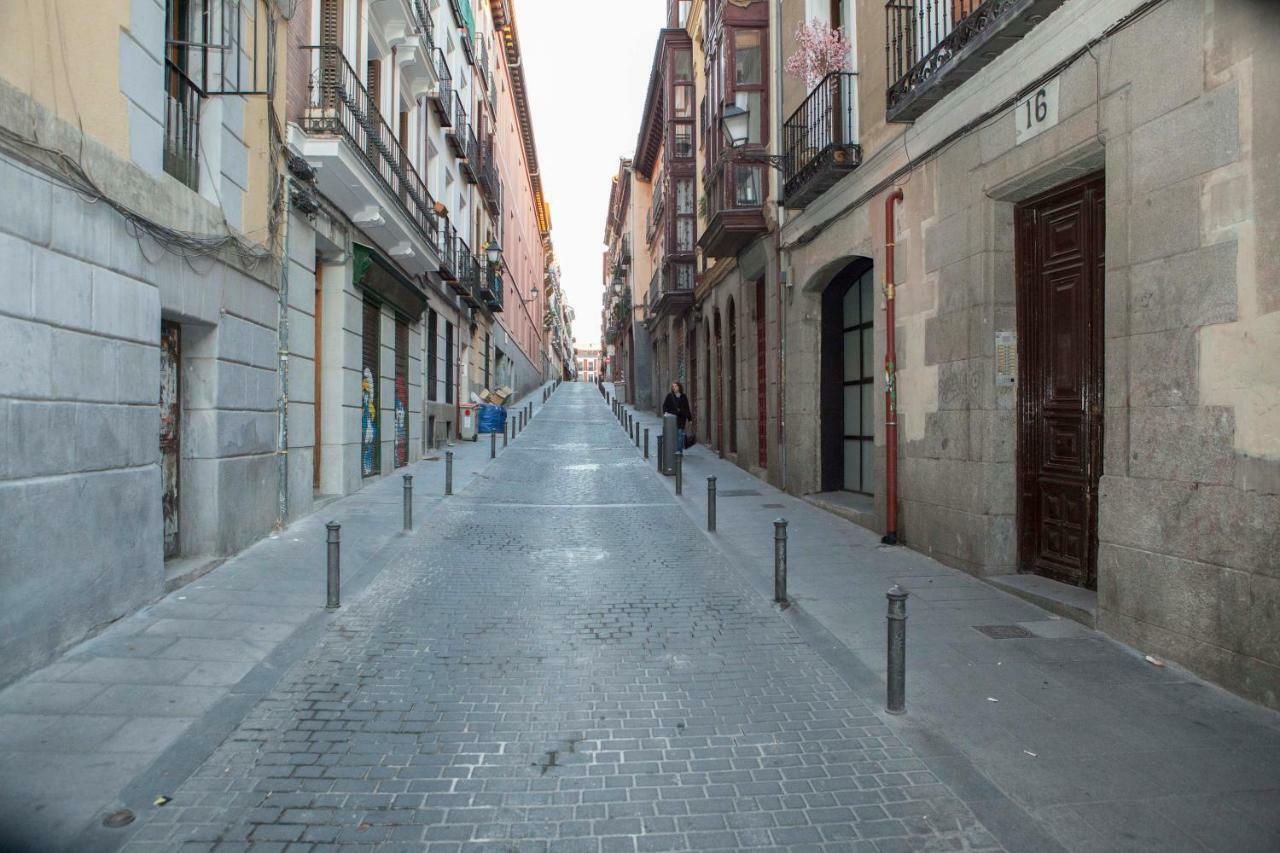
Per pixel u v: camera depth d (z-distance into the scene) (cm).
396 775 389
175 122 729
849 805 364
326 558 793
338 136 1003
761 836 340
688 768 399
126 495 596
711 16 1636
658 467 1669
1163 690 478
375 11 1380
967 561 774
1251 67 459
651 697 490
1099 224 652
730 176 1439
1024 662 533
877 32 980
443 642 589
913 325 889
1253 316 455
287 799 364
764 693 496
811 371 1308
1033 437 734
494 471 1662
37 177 486
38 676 485
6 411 458
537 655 564
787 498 1327
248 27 842
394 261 1513
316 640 585
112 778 375
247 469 845
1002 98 706
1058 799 363
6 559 461
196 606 640
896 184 924
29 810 346
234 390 807
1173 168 516
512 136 4075
